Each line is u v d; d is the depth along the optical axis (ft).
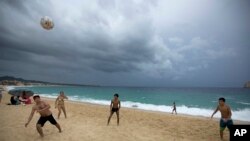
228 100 109.60
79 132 22.49
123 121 30.55
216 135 23.27
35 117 30.71
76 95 152.25
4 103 49.83
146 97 133.28
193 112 60.54
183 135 23.03
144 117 35.32
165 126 27.89
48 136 20.56
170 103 93.56
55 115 34.35
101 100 103.19
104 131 23.38
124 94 167.84
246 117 51.55
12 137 19.72
